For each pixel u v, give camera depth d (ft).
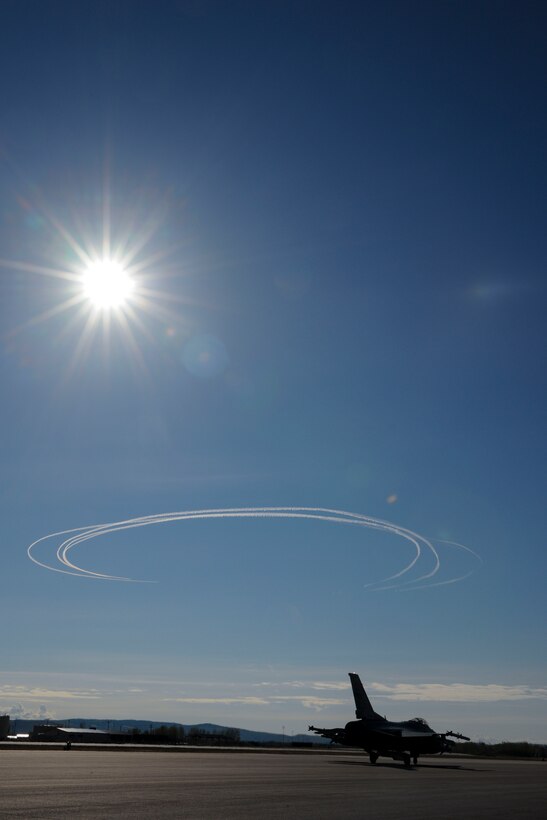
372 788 120.16
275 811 79.77
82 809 75.00
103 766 150.20
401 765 243.81
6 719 374.43
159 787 104.17
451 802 97.40
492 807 91.50
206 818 71.10
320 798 97.71
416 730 260.01
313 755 332.39
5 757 177.68
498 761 378.73
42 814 70.64
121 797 87.76
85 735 444.55
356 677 270.26
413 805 91.40
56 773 124.77
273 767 178.60
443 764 274.77
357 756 343.67
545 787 136.46
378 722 254.68
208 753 274.98
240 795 97.60
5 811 72.59
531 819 78.95
